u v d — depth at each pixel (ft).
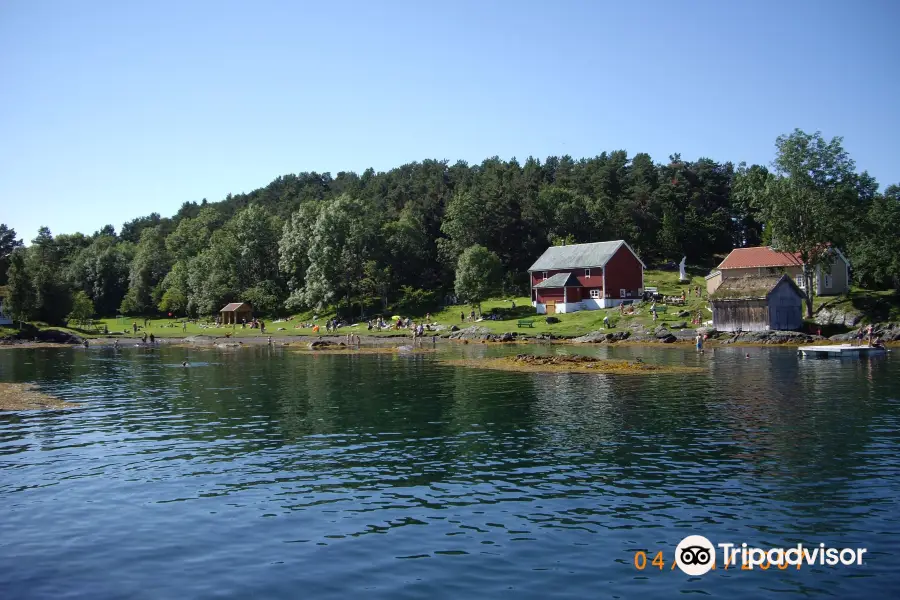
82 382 159.84
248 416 109.40
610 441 86.48
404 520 58.54
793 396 118.73
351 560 50.26
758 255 328.29
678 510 59.98
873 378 141.08
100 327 408.67
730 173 557.33
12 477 73.87
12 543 54.65
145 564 50.24
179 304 462.60
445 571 48.14
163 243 560.61
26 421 107.04
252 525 57.98
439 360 205.87
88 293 511.40
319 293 378.73
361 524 57.72
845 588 45.24
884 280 316.40
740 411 105.40
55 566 50.14
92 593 45.65
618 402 116.16
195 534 56.08
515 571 48.03
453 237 435.12
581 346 245.45
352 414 109.60
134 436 94.63
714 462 75.31
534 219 459.32
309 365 198.08
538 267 366.63
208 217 552.82
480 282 345.72
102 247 570.87
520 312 355.15
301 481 70.79
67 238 631.97
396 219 479.00
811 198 256.73
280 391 139.13
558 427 95.66
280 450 84.89
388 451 83.25
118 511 62.08
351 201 421.18
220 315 431.02
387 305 397.60
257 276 456.04
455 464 76.54
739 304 252.01
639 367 167.94
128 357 239.91
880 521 56.54
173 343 325.83
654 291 338.95
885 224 310.04
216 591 45.70
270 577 47.70
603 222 472.44
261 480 71.41
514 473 72.43
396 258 421.18
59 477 73.61
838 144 258.98
